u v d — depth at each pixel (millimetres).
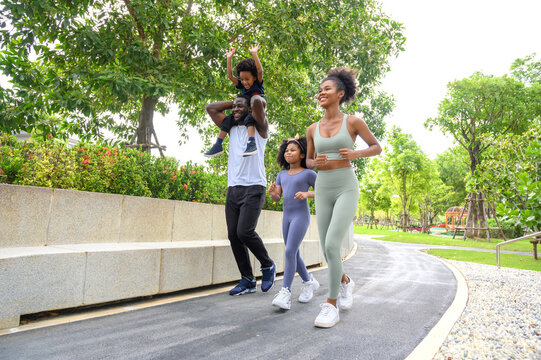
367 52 8719
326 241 2910
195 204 5336
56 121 7484
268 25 8344
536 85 27969
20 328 2445
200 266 4191
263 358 2031
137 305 3330
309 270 6969
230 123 4199
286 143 4305
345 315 3191
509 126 28938
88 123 8078
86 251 2980
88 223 3840
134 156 5039
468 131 30797
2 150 3816
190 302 3547
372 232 36469
